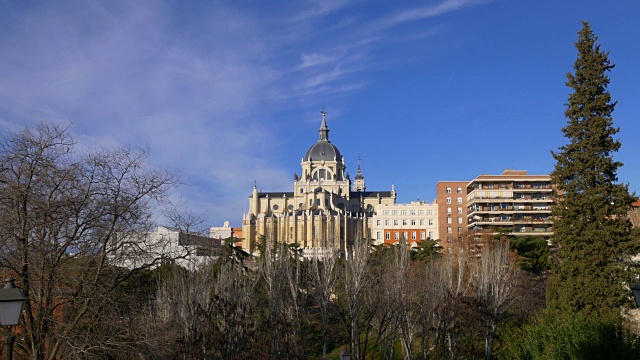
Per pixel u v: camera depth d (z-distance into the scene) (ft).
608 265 202.18
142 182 124.06
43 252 108.06
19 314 65.36
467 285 276.00
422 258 419.33
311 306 280.72
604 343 138.00
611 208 209.36
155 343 115.03
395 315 230.07
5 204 106.63
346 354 126.11
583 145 215.92
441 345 241.96
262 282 268.41
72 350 103.55
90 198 117.08
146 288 137.80
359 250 272.92
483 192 527.40
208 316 178.29
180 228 155.74
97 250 118.62
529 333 165.37
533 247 399.24
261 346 180.24
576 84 222.28
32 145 111.55
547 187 526.57
